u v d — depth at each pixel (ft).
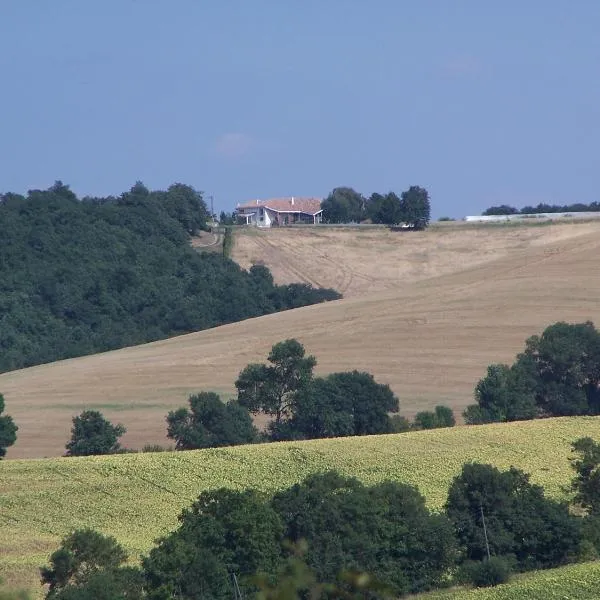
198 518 364.99
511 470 440.86
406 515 393.70
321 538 368.48
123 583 332.60
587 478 465.47
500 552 407.03
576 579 354.74
